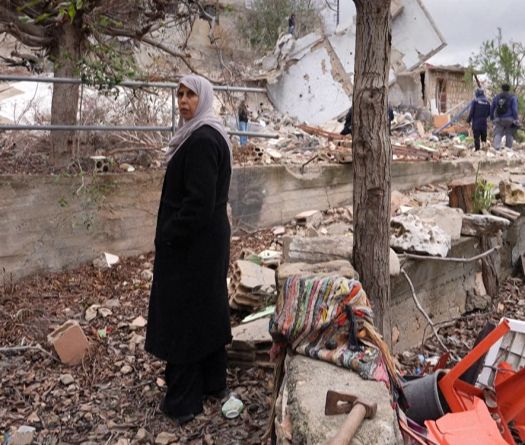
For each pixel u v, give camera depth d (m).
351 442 1.91
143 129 6.05
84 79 5.60
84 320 4.72
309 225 6.89
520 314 5.87
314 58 17.33
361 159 3.36
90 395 3.74
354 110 3.35
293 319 2.68
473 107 13.59
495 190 7.14
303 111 17.28
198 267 3.30
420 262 4.88
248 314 4.66
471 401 2.93
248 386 3.79
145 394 3.74
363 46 3.24
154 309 3.42
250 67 17.25
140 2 6.40
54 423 3.45
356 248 3.49
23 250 5.27
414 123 18.27
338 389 2.29
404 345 4.80
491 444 2.43
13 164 6.05
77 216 5.57
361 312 2.62
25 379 3.88
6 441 3.24
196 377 3.47
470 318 5.72
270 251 5.93
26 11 5.90
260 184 7.04
